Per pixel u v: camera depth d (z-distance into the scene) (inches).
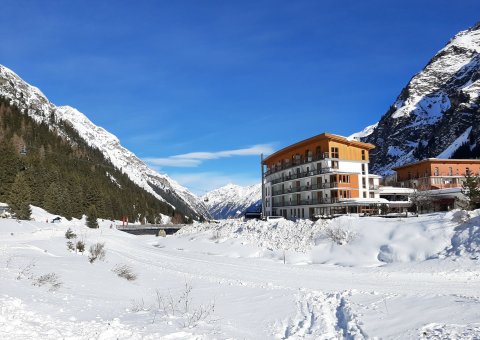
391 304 607.8
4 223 2219.5
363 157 2792.8
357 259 1376.7
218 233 2198.6
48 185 4394.7
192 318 534.0
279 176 3275.1
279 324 563.8
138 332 398.3
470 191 1695.4
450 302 558.6
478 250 1113.4
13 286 601.3
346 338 465.1
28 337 332.8
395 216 1839.3
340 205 2500.0
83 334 372.5
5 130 6102.4
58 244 1594.5
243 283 974.4
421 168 3277.6
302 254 1546.5
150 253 1792.6
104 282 850.8
